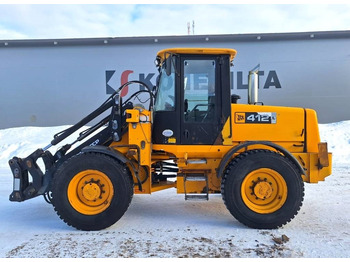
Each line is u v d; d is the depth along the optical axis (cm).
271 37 1148
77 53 1205
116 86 1205
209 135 378
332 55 1150
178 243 312
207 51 370
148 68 1193
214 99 380
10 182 589
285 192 351
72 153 396
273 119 391
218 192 387
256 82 448
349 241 314
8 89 1228
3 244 313
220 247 301
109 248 301
